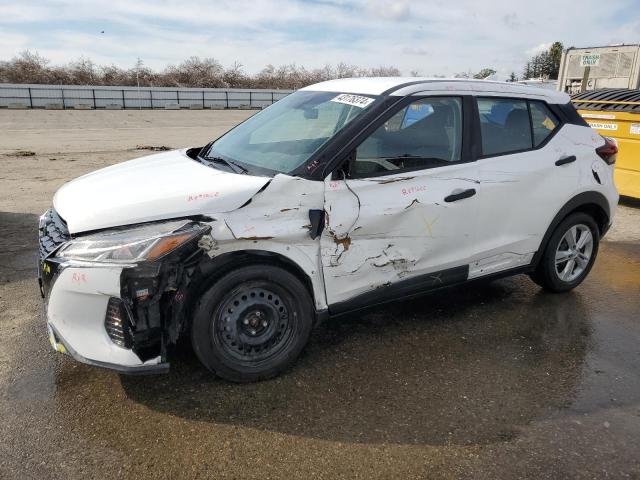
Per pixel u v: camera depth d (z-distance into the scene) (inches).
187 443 106.0
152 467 99.4
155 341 113.7
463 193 143.6
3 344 142.0
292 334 128.5
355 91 147.9
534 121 164.2
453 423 114.0
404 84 143.3
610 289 193.8
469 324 161.3
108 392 121.7
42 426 109.7
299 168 126.6
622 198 349.7
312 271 126.7
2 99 1477.6
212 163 144.5
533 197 159.8
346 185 126.6
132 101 1643.7
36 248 222.4
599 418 117.0
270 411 116.5
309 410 117.3
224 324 120.3
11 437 106.2
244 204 117.1
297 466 100.7
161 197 117.0
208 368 121.0
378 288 138.3
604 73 538.3
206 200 116.0
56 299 111.0
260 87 2549.2
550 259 173.3
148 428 110.0
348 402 120.5
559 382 131.0
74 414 113.8
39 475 96.7
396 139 135.9
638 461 103.7
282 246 121.4
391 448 106.0
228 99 1790.1
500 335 154.8
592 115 330.3
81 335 111.7
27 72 2287.2
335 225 125.8
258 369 125.3
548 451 106.0
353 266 131.9
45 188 356.5
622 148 315.0
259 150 143.3
